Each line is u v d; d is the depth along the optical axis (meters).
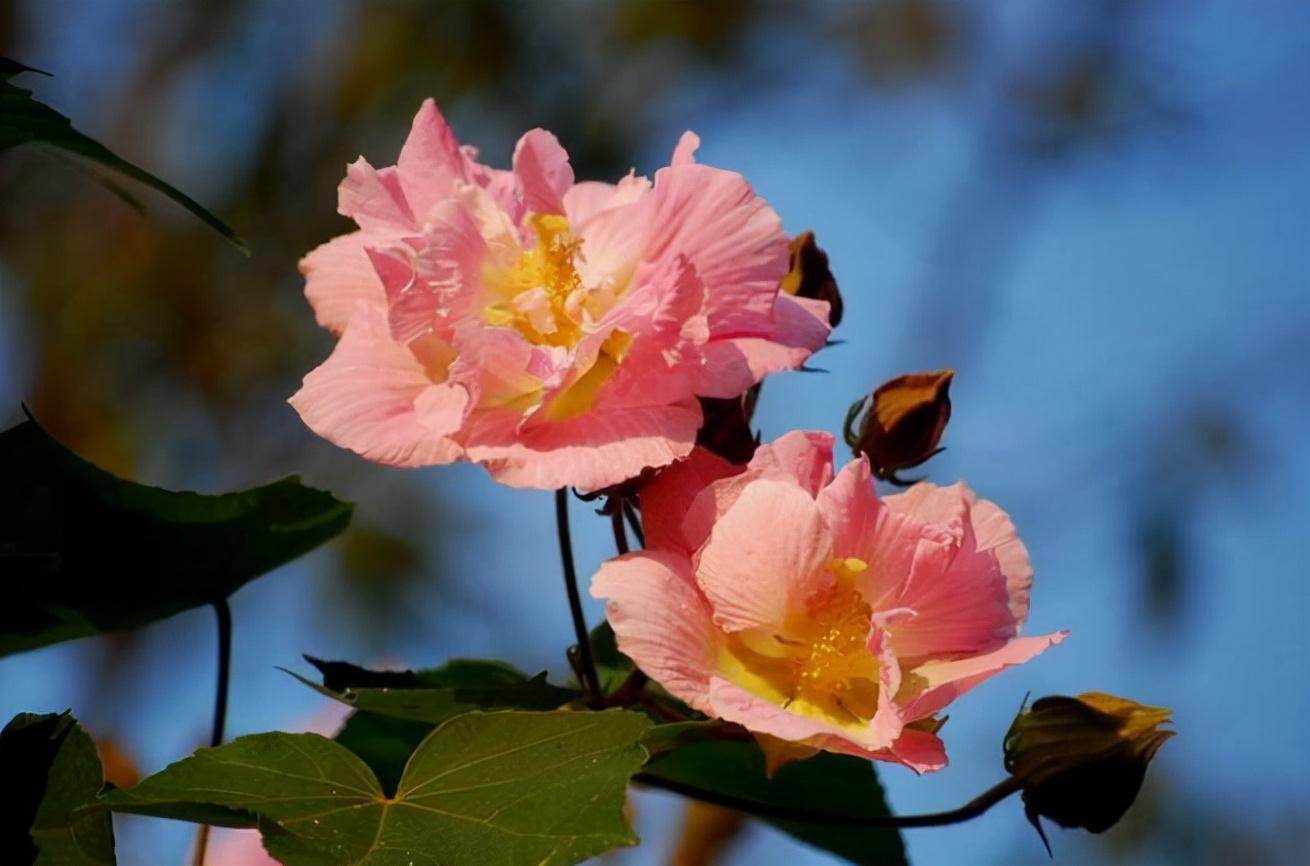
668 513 0.95
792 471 0.95
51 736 0.92
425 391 0.95
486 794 0.91
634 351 0.95
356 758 0.91
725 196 0.96
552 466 0.94
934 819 0.98
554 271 0.97
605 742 0.91
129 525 0.99
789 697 0.94
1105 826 0.98
